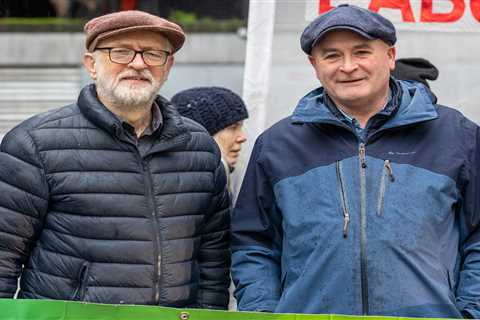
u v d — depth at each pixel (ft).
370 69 14.35
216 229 15.64
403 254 13.99
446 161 14.43
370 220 14.12
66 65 55.72
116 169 14.49
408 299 13.93
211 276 15.62
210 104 18.42
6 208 14.35
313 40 14.48
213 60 54.75
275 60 19.44
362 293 14.02
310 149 14.76
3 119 53.52
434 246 14.16
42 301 13.80
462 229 14.67
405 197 14.19
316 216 14.32
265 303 14.73
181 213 14.79
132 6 57.00
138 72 14.46
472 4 19.47
